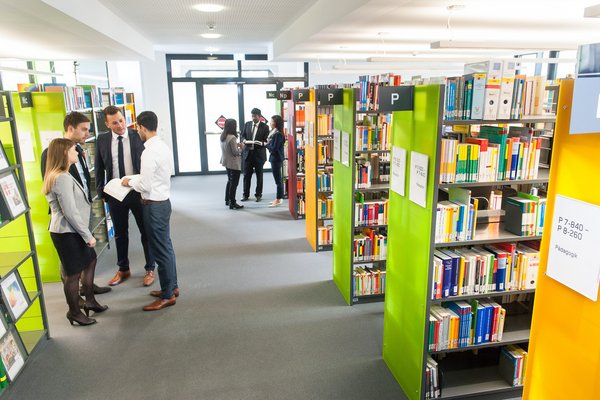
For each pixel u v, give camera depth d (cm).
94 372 307
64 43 537
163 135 1030
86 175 421
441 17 423
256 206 784
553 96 342
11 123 312
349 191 393
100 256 528
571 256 157
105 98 618
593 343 152
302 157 677
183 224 675
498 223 288
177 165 1076
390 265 305
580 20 444
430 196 242
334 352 333
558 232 164
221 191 908
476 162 252
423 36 558
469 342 272
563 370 168
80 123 387
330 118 538
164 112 1020
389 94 255
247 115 1073
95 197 507
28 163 425
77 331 360
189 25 626
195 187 948
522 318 303
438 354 309
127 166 435
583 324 156
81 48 593
